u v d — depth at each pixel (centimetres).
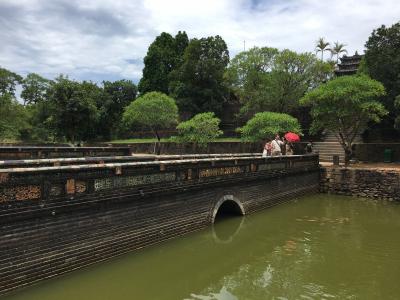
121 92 5134
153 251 1052
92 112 3080
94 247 888
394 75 2703
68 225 834
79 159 1203
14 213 729
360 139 3145
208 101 4369
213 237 1257
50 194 795
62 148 1812
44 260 782
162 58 5256
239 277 929
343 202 1984
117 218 954
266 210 1697
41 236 779
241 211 1524
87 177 872
